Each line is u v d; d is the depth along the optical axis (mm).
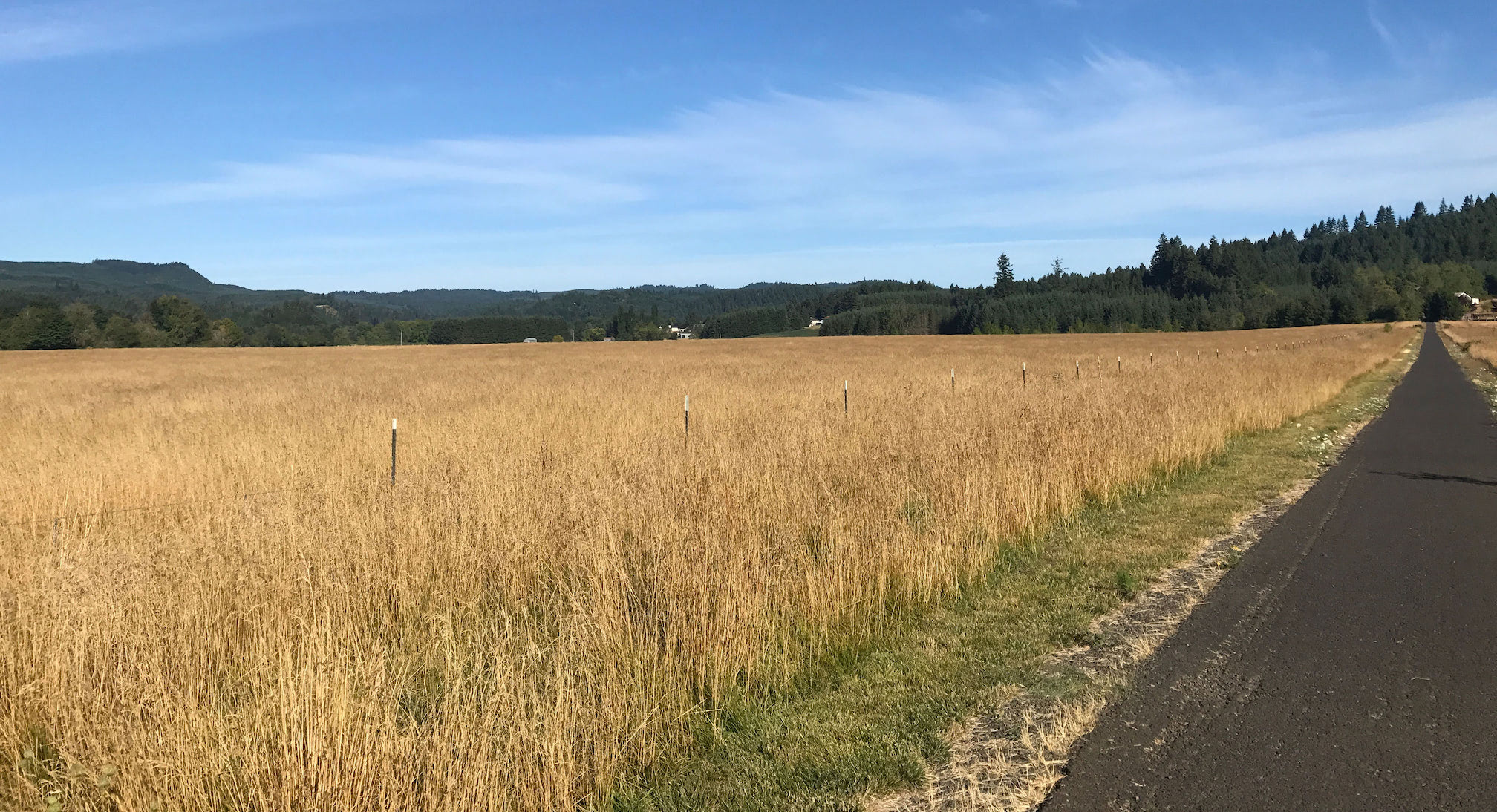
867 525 6809
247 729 3633
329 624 4621
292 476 9617
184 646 4555
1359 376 28562
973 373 27766
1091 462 9703
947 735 4266
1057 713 4441
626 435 13070
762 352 61531
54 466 10188
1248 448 13453
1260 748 3984
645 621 5113
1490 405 19828
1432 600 5988
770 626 5293
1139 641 5406
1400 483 10367
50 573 5070
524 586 6004
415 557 5984
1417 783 3645
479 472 8281
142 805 3328
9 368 46125
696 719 4480
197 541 6172
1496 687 4555
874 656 5355
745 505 7016
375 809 3355
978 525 7410
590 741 3945
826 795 3781
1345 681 4699
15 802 3561
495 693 3992
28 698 4164
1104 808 3535
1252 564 7031
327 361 53375
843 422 11875
